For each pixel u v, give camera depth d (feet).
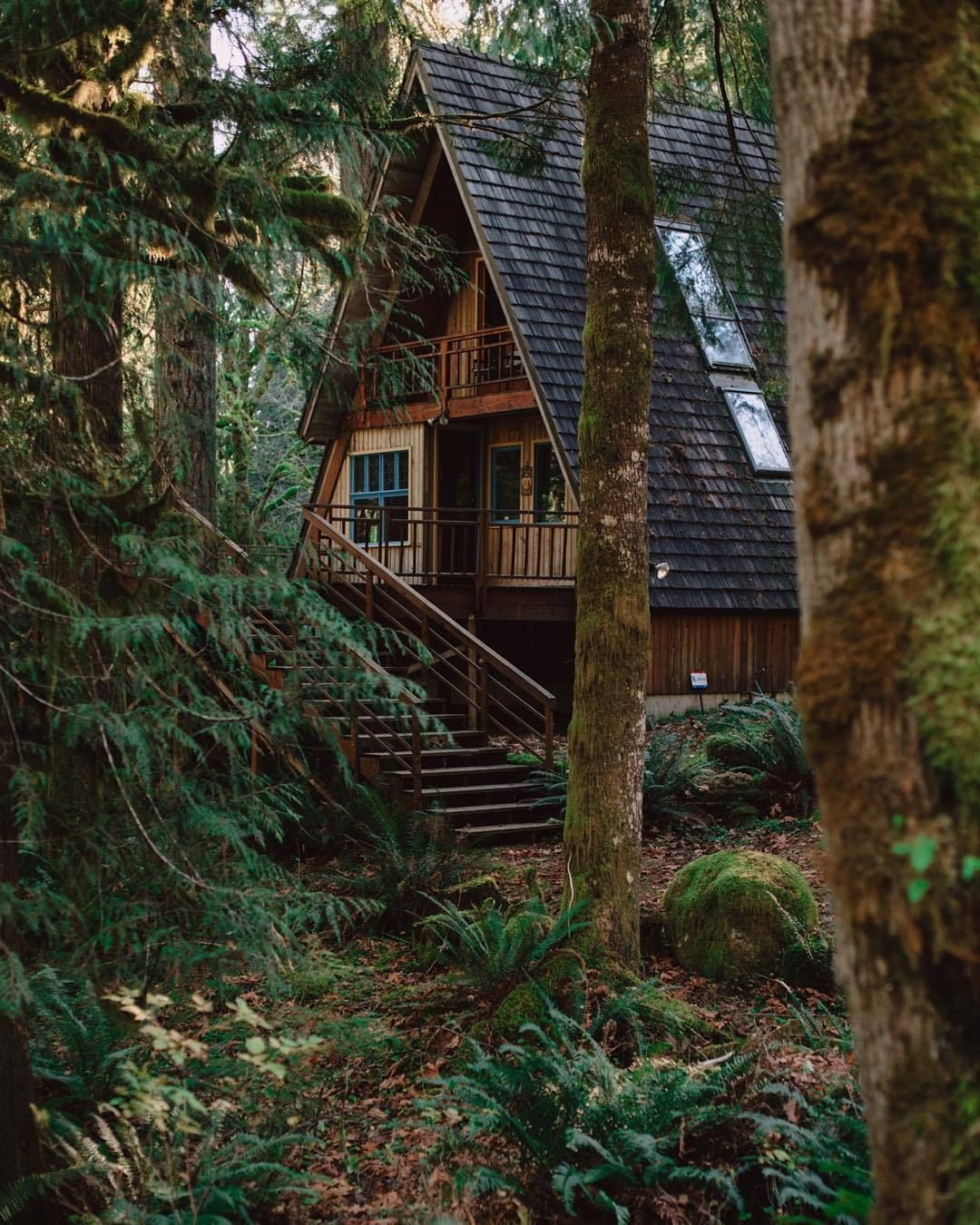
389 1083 19.52
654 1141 13.21
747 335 60.18
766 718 46.14
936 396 6.34
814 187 6.79
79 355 18.63
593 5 24.11
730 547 54.85
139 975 14.51
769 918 23.82
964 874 5.83
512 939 22.03
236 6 20.92
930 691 6.13
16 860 13.12
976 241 6.38
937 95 6.53
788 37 6.97
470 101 55.57
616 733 23.36
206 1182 13.35
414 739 34.32
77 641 12.74
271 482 77.87
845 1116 12.62
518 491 63.05
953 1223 5.94
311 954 17.47
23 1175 12.95
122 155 17.72
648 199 23.76
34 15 18.16
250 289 20.66
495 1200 13.57
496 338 63.00
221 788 16.21
